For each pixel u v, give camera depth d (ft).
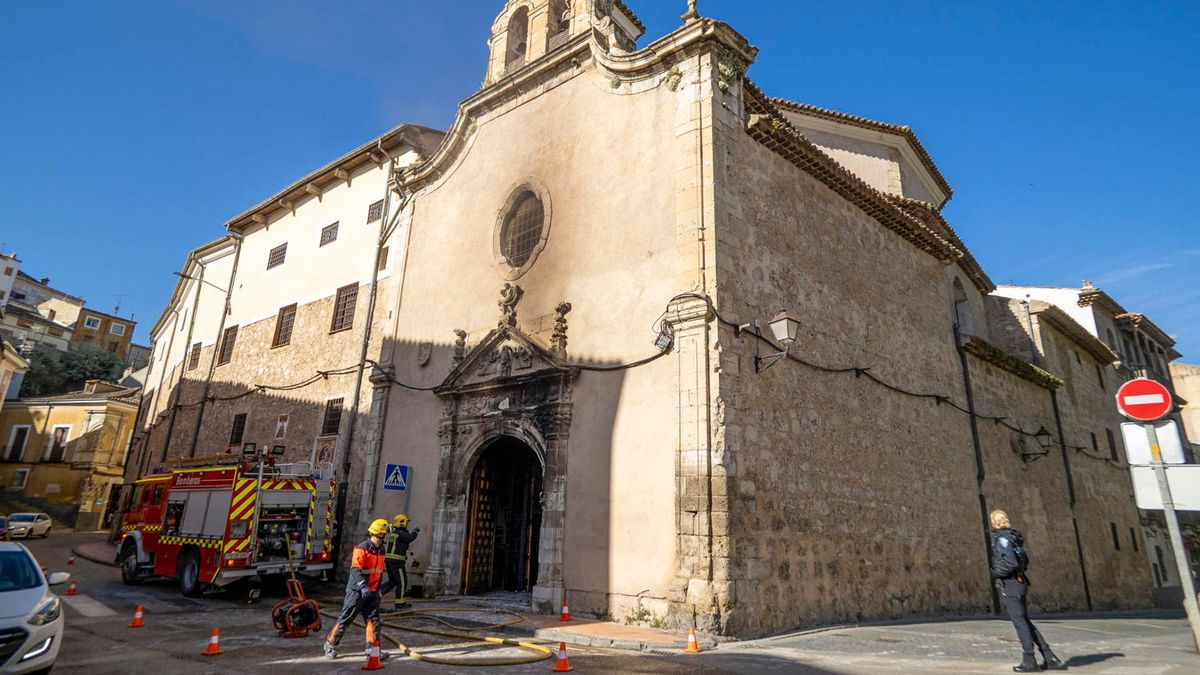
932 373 54.34
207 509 44.96
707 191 36.78
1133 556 80.74
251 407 74.13
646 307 37.68
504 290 46.57
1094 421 83.25
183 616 36.76
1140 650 26.25
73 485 129.59
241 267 86.79
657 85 41.78
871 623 37.45
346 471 57.47
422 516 47.29
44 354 177.06
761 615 31.48
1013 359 65.05
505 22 59.57
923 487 48.37
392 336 56.24
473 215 53.26
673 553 32.45
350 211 71.77
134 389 150.92
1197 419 119.85
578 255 42.96
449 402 48.03
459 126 56.70
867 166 67.26
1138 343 106.11
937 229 64.75
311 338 69.51
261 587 48.52
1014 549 22.61
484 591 45.03
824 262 44.83
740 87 41.09
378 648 24.04
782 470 35.76
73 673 22.95
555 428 39.63
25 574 24.17
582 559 36.22
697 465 32.37
